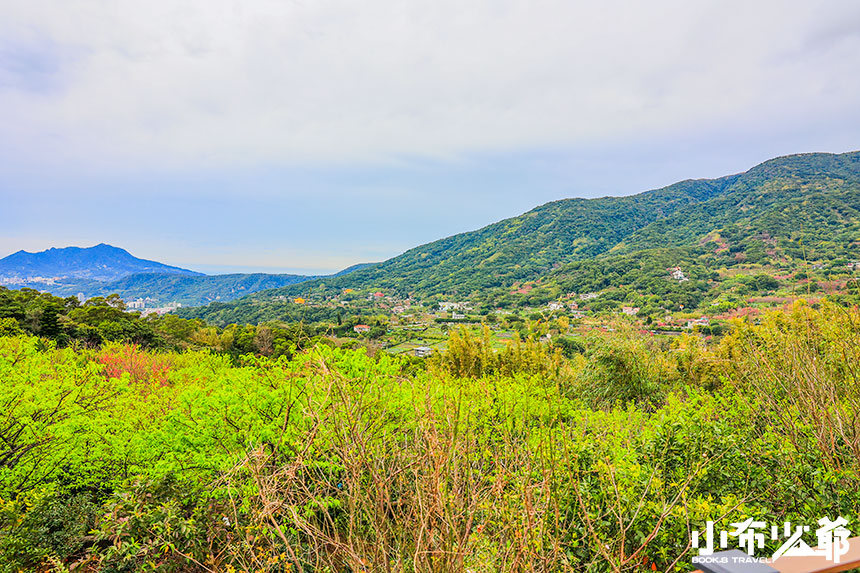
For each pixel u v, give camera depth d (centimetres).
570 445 319
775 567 149
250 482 344
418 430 245
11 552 349
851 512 284
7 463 514
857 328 361
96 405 585
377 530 205
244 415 439
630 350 1040
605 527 279
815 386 348
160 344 3444
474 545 216
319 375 260
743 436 364
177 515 356
